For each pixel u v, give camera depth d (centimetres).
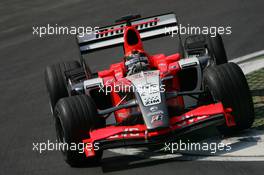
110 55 6181
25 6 9769
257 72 4491
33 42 7500
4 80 5988
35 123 4212
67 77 3778
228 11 7038
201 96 3409
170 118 2953
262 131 3103
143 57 3469
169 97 3127
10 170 3250
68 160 3062
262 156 2752
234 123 2925
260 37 5744
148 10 7838
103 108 3525
